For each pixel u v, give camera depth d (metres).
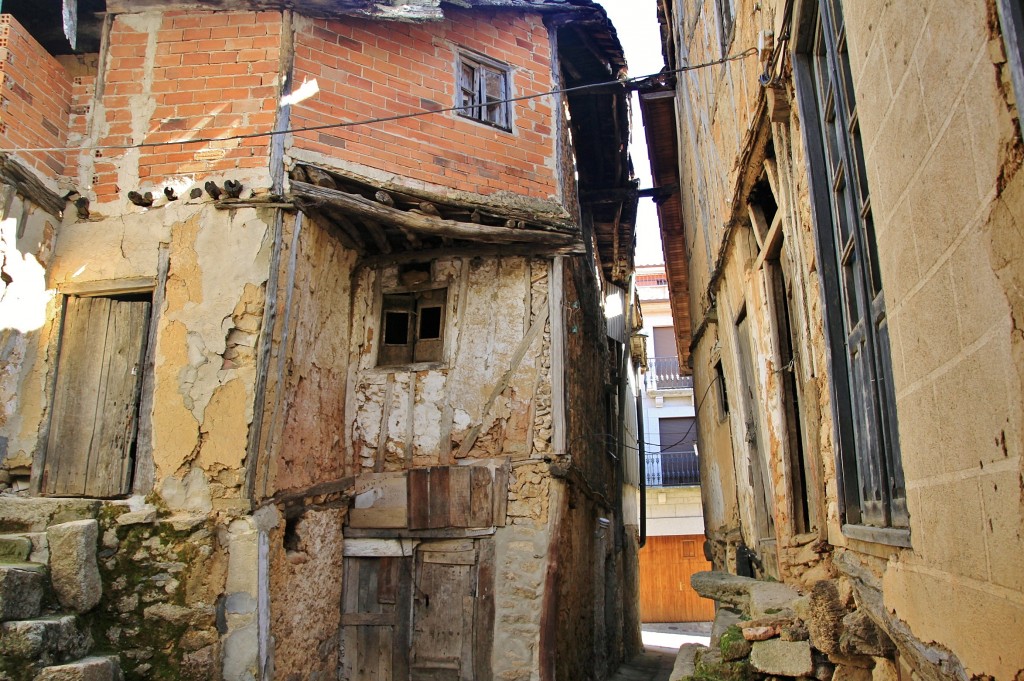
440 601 7.21
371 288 8.09
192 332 6.29
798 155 4.41
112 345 6.44
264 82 6.75
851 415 3.70
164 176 6.66
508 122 8.04
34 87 6.49
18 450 6.25
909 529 2.69
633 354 17.47
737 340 7.58
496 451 7.44
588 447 9.38
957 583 2.14
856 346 3.49
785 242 4.91
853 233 3.33
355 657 7.18
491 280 7.89
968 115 1.81
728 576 7.03
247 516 5.89
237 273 6.36
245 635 5.71
